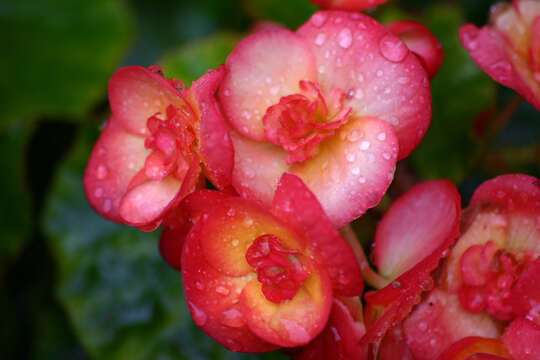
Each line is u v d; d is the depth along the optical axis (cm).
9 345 40
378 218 34
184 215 31
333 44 31
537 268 30
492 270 30
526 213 31
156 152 32
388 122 31
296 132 31
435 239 31
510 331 30
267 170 31
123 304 39
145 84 32
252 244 30
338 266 29
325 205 31
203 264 31
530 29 33
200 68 39
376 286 31
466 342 30
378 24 31
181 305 39
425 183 31
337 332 30
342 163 31
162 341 38
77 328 39
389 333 30
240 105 31
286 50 31
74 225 40
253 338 31
